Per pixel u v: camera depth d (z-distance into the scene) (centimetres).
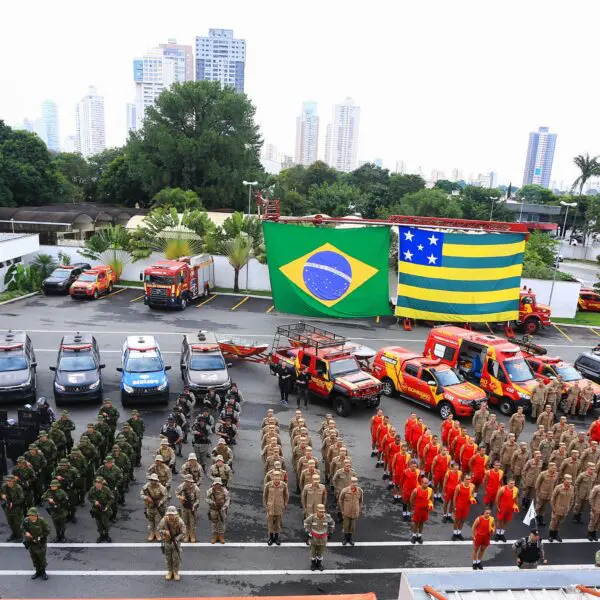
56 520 1172
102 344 2562
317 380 1981
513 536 1309
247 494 1410
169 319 3073
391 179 8469
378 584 1102
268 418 1519
